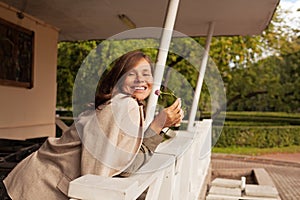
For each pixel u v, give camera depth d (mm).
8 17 4746
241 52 11734
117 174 1272
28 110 5387
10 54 4793
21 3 4578
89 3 4496
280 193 6090
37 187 1281
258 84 15391
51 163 1322
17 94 5070
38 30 5598
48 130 6035
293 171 8672
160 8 4633
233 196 4266
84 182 943
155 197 1430
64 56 9852
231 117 15477
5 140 3879
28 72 5324
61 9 4844
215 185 4750
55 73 6254
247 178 6633
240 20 5059
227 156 10883
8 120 4863
